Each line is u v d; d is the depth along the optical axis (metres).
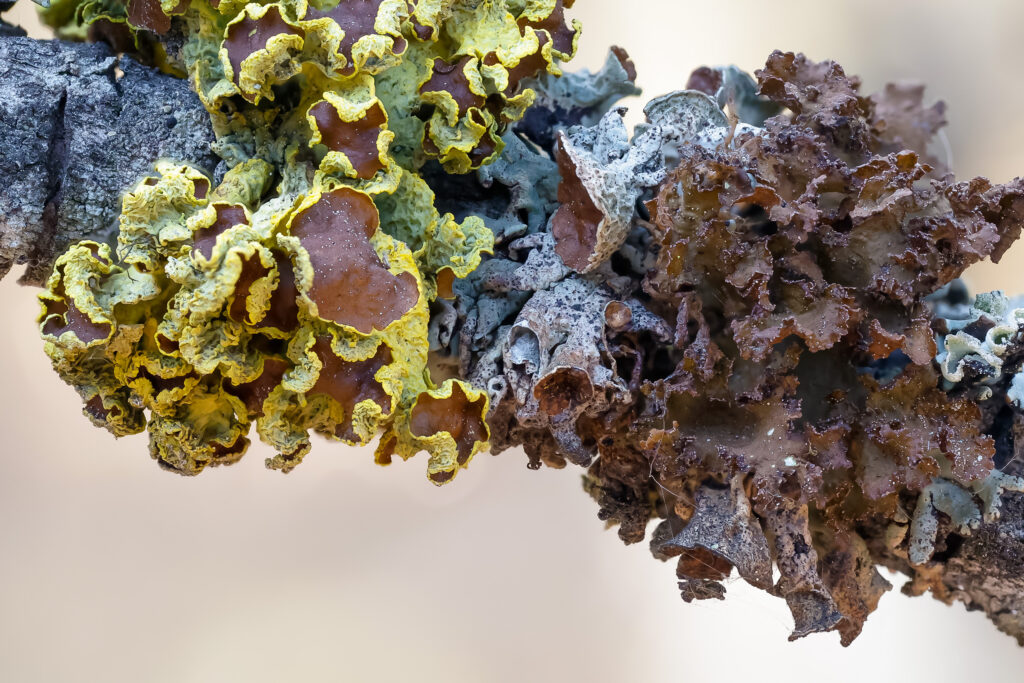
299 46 0.14
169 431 0.15
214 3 0.15
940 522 0.16
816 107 0.15
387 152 0.15
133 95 0.15
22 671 0.25
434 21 0.15
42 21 0.16
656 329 0.15
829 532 0.15
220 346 0.14
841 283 0.15
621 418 0.15
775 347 0.15
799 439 0.15
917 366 0.15
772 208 0.15
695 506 0.15
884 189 0.15
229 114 0.15
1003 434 0.15
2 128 0.15
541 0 0.15
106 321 0.14
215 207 0.14
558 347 0.15
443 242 0.15
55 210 0.15
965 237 0.15
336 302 0.14
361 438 0.14
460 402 0.15
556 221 0.15
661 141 0.15
